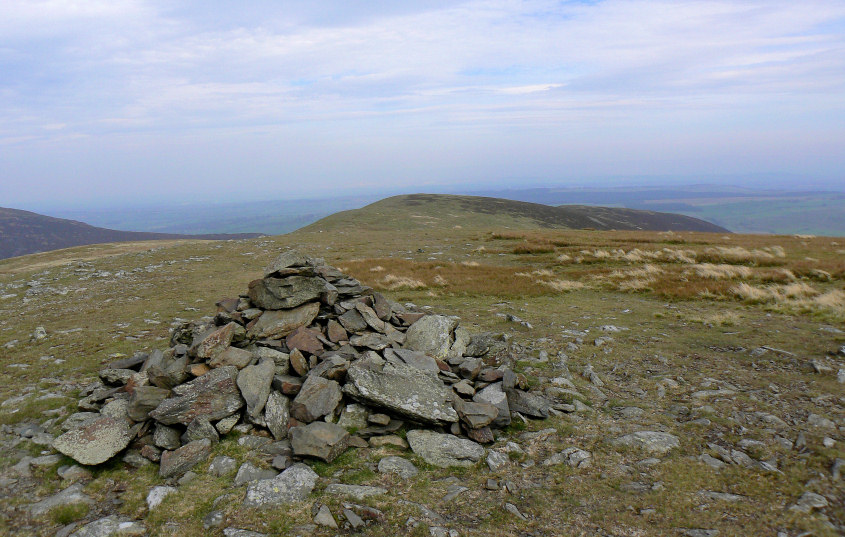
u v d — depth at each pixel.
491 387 11.37
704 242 45.94
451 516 7.35
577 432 9.98
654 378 12.85
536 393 11.96
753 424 9.91
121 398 10.89
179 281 33.16
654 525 7.01
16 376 14.34
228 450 9.30
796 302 20.38
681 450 9.09
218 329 11.78
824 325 16.86
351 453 9.16
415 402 10.02
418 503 7.66
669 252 36.62
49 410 11.43
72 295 29.62
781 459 8.57
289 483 8.04
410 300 25.56
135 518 7.51
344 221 113.50
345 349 11.91
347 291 14.55
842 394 10.98
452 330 14.12
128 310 24.23
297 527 7.09
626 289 26.45
